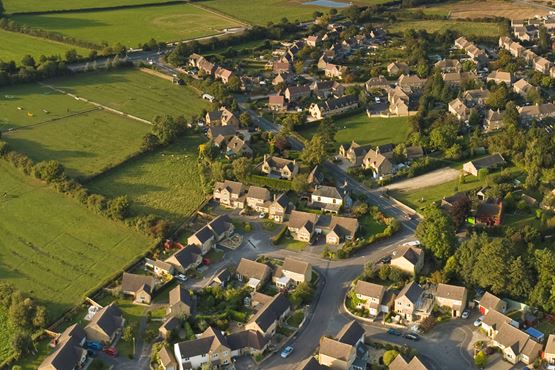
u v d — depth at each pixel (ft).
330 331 648.38
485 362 599.16
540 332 622.13
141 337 643.45
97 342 630.74
